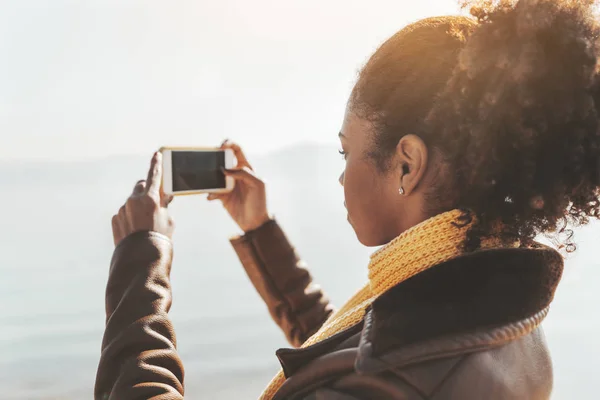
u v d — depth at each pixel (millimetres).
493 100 634
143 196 986
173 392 783
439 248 685
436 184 690
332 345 710
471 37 654
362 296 875
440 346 615
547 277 674
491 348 629
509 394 640
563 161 637
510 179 644
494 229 677
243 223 1223
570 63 629
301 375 700
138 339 828
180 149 1136
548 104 626
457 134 667
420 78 695
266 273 1210
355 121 745
